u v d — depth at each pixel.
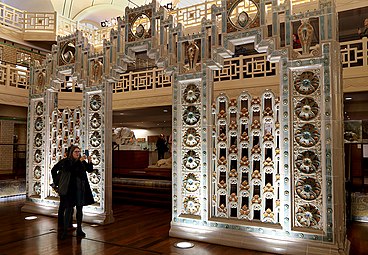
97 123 6.72
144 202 8.73
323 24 4.58
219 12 5.38
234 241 4.91
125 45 6.36
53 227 6.12
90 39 14.91
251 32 5.06
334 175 4.36
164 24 5.93
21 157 14.46
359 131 10.06
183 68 5.71
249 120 5.11
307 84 4.62
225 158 5.28
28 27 15.32
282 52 4.79
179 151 5.60
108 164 6.61
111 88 6.83
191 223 5.37
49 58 7.70
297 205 4.59
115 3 18.20
